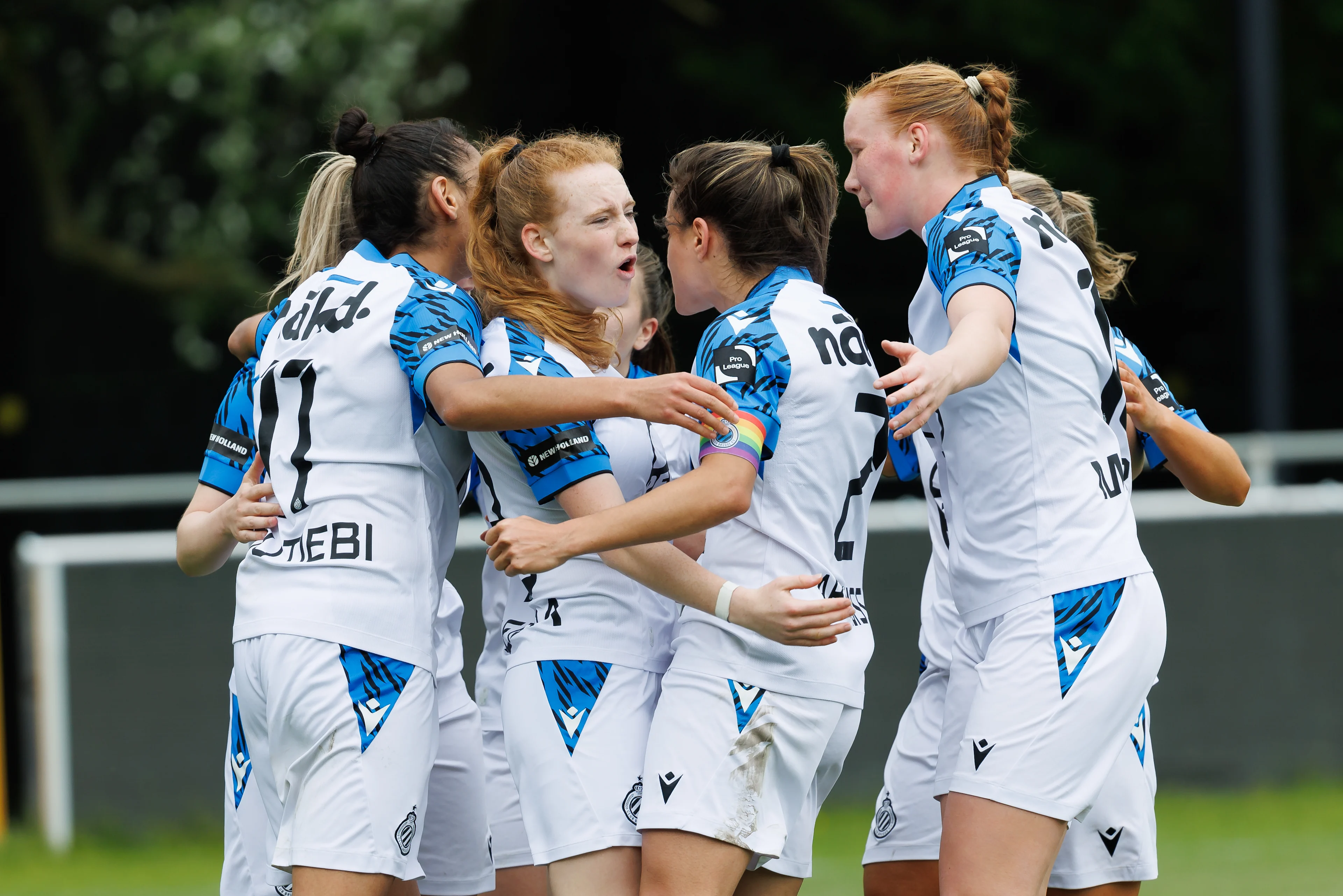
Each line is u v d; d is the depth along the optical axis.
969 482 10.05
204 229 52.12
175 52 50.19
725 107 45.75
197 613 25.81
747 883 9.97
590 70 45.81
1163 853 22.53
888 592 26.73
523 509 9.91
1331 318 49.16
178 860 23.70
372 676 9.53
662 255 27.17
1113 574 9.73
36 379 44.28
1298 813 25.06
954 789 9.74
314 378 9.80
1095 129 48.69
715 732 9.40
